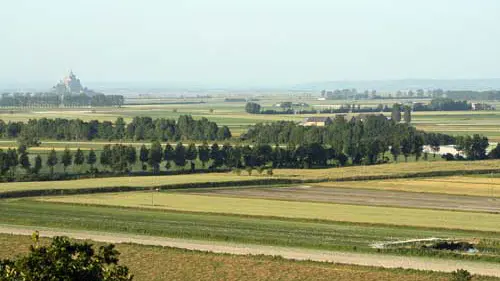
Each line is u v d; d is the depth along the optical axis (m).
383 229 157.38
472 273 114.50
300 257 126.19
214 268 116.88
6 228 154.75
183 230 151.75
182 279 111.62
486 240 141.38
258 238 142.38
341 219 169.00
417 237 147.00
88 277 60.47
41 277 59.22
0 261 61.91
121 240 140.75
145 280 111.06
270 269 116.12
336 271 114.62
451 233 153.00
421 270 115.00
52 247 61.12
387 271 114.62
